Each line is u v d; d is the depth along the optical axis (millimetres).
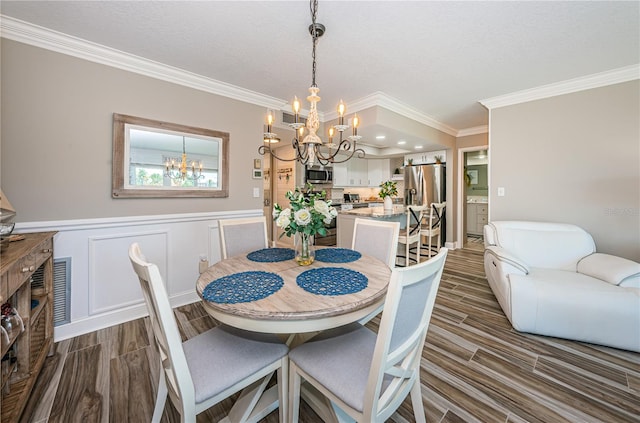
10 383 1339
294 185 4988
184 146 2576
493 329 2131
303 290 1214
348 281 1322
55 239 1986
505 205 3230
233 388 1043
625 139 2520
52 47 1936
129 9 1649
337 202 6020
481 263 4129
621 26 1813
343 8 1630
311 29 1778
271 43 2025
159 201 2465
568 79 2695
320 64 2363
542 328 1997
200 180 2691
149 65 2318
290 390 1191
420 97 3191
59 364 1693
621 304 1807
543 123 2953
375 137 4035
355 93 3062
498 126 3264
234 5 1609
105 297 2199
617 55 2217
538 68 2447
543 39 1978
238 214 2992
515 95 3068
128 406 1367
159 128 2412
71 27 1837
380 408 929
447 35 1918
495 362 1723
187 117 2592
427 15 1697
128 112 2264
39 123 1909
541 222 2828
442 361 1732
